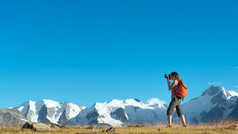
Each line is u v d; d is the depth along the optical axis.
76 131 14.53
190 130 14.05
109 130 13.52
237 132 12.92
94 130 15.52
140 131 13.49
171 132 12.55
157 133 12.38
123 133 12.70
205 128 15.12
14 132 13.24
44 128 14.72
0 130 14.18
